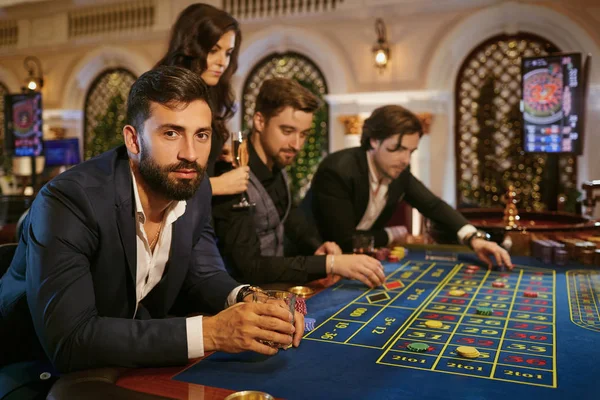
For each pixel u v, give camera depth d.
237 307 1.27
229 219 2.12
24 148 7.89
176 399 0.99
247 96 8.70
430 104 7.48
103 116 9.87
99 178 1.36
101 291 1.40
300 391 1.09
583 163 6.86
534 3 6.91
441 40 7.40
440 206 2.93
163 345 1.21
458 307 1.76
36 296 1.23
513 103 7.36
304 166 8.35
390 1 7.46
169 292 1.60
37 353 1.48
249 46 8.38
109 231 1.35
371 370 1.20
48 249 1.24
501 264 2.40
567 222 3.74
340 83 7.92
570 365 1.23
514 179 7.38
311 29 8.05
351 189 2.84
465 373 1.18
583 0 6.73
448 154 7.53
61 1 9.51
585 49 6.77
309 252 2.64
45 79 10.05
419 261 2.59
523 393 1.07
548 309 1.74
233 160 2.20
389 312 1.70
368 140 2.85
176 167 1.31
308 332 1.49
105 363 1.18
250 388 1.10
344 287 2.06
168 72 1.30
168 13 8.88
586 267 2.45
